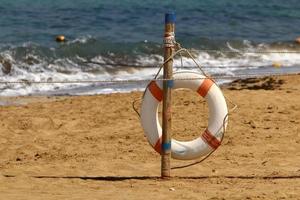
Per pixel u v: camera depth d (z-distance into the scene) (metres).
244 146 18.67
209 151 15.66
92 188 14.79
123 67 33.59
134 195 14.08
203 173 16.17
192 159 15.74
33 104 24.86
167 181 15.37
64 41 38.91
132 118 22.30
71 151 18.42
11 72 32.03
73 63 33.84
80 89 29.05
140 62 35.88
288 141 19.23
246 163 17.05
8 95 27.58
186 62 34.53
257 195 13.78
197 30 45.47
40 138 19.91
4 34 40.94
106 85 29.89
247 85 28.30
